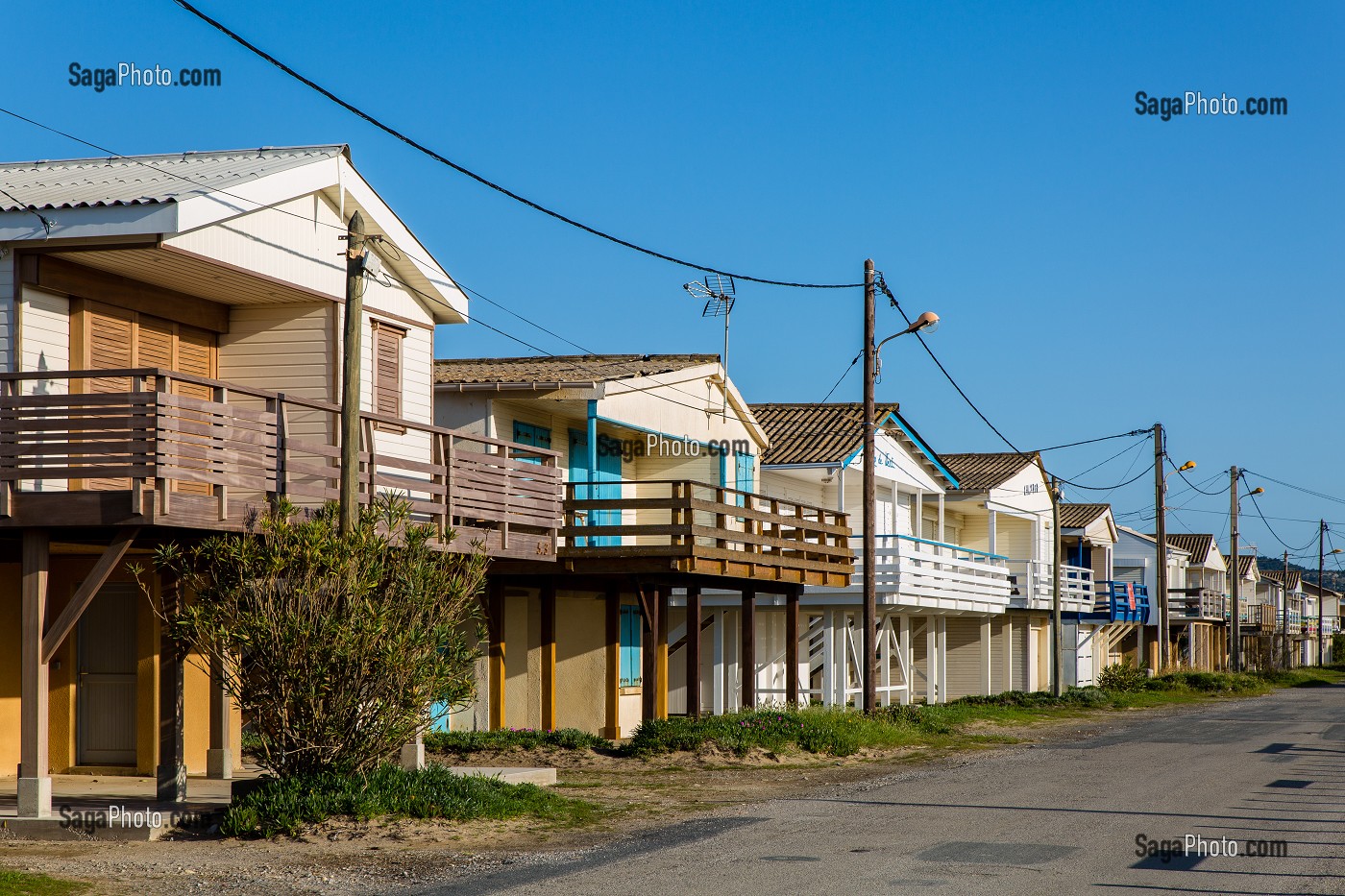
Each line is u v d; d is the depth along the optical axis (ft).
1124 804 47.50
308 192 51.47
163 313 50.62
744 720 67.51
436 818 41.52
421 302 60.59
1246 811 45.60
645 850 37.58
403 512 43.70
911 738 75.41
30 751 39.19
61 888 31.81
